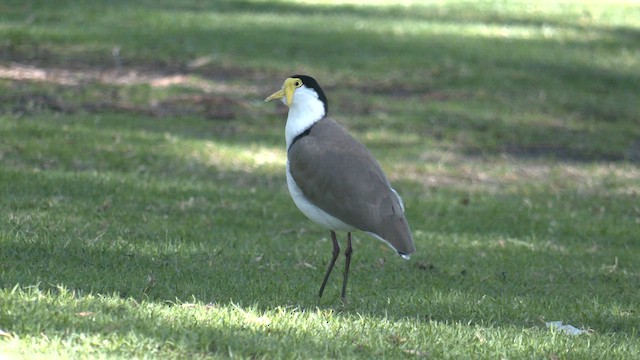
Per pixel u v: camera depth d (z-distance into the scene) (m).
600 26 30.22
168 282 9.78
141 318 8.12
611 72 25.11
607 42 27.86
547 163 18.98
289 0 31.62
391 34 26.97
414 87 22.62
